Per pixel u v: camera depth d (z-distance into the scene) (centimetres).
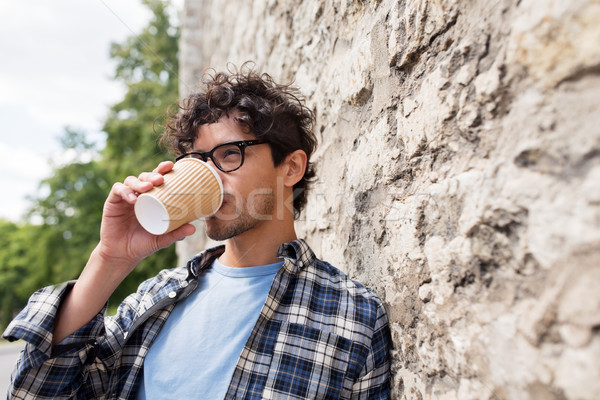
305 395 94
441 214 81
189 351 105
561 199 52
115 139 1178
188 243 594
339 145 152
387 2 109
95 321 104
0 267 1842
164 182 94
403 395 96
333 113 158
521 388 58
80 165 1367
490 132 67
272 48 252
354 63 134
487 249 67
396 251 102
